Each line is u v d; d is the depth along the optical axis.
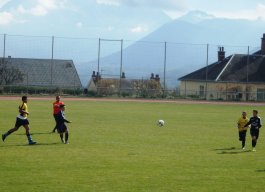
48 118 41.97
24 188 16.86
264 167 21.50
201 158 23.34
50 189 16.84
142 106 64.25
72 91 83.62
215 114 53.94
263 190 17.52
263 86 96.31
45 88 83.62
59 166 20.47
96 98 80.06
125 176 18.92
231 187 17.78
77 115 46.38
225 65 101.19
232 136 33.09
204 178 18.95
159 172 19.77
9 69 92.44
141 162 21.80
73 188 17.05
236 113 56.38
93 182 17.91
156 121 42.47
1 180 17.81
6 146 25.53
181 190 17.14
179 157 23.41
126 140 29.12
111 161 21.86
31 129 33.50
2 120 38.72
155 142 28.59
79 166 20.58
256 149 27.08
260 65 100.94
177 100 83.31
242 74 98.88
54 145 26.28
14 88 81.50
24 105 26.56
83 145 26.55
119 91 84.75
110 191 16.80
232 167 21.30
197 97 88.06
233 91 94.69
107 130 34.28
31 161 21.39
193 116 50.00
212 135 33.31
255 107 70.50
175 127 38.00
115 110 54.66
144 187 17.39
